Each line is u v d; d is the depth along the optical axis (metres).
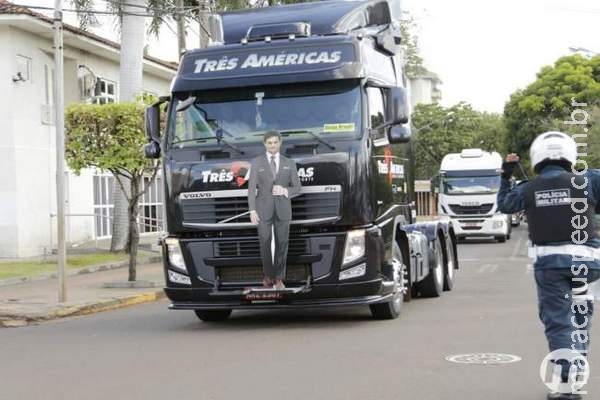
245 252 21.42
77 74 57.16
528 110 93.56
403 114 22.06
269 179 20.75
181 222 21.73
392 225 23.12
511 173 13.75
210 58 22.38
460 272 40.19
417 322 22.45
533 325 21.30
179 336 21.42
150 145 22.80
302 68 21.59
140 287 34.31
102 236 61.56
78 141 33.09
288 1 54.59
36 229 51.53
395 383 14.94
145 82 68.69
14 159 49.47
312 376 15.71
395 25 27.00
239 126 21.75
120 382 15.73
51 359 18.59
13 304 28.38
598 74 93.06
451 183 67.31
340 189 20.89
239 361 17.44
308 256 21.05
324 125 21.34
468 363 16.55
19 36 50.09
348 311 25.47
